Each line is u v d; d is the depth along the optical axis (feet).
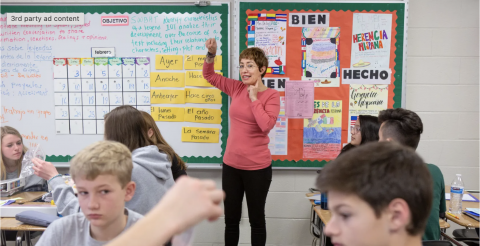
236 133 7.36
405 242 1.69
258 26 8.18
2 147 6.86
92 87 8.49
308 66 8.26
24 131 8.63
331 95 8.30
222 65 8.33
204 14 8.27
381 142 1.94
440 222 5.54
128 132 4.72
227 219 7.64
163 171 4.56
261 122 6.82
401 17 8.11
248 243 8.81
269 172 7.43
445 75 8.38
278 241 8.82
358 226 1.66
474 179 8.59
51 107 8.57
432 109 8.46
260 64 7.17
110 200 2.85
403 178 1.67
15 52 8.45
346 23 8.16
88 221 3.15
